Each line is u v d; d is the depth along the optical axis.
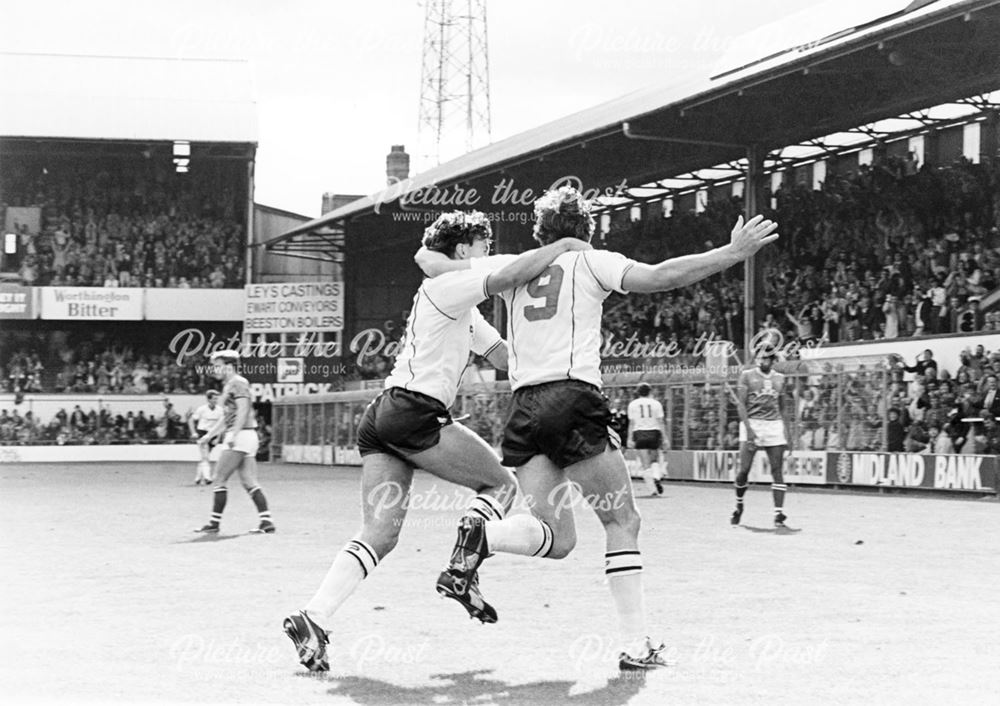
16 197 49.25
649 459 22.58
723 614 7.50
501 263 6.04
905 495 22.28
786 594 8.43
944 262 28.33
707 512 17.53
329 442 43.28
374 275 49.75
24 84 46.75
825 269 31.77
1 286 47.00
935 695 5.16
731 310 33.62
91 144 47.22
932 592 8.53
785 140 30.78
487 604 5.77
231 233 50.28
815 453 25.56
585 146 33.31
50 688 5.29
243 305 48.91
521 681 5.49
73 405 47.31
